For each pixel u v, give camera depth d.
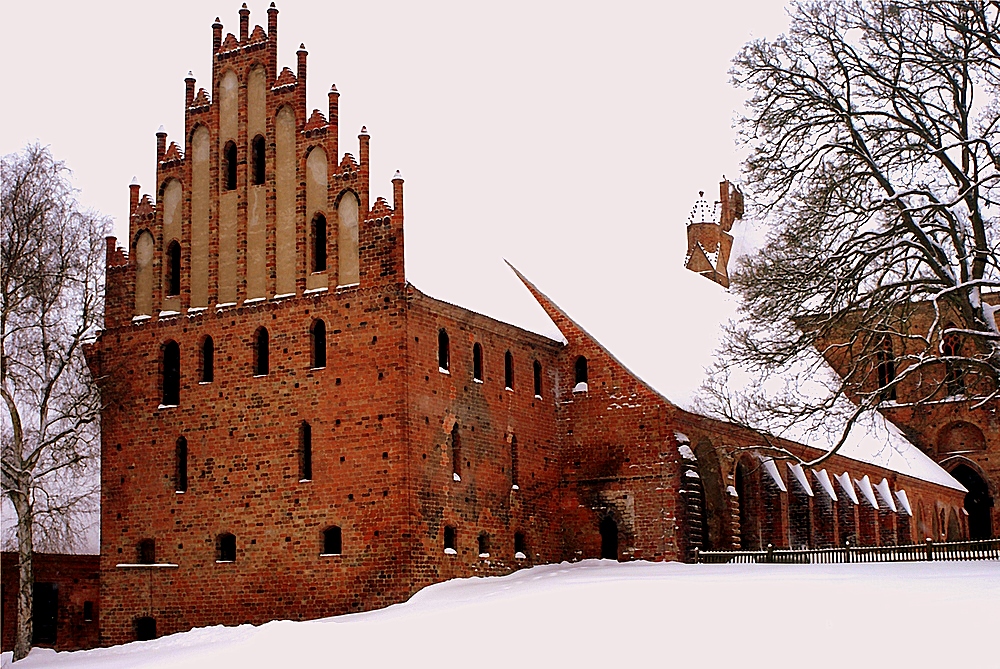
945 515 84.31
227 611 48.34
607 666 26.09
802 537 64.25
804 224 41.53
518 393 54.03
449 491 48.47
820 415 44.28
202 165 51.78
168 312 51.38
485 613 33.66
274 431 48.47
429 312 48.53
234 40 51.78
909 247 40.34
